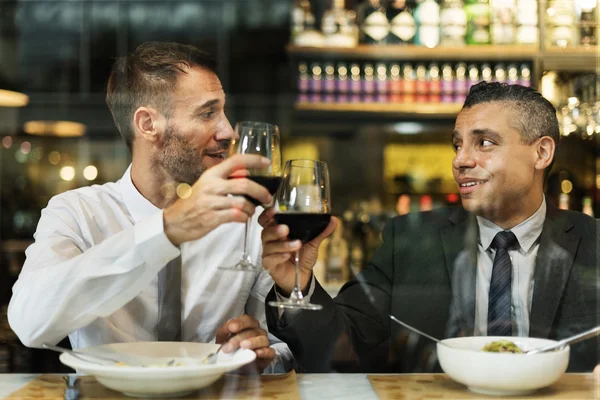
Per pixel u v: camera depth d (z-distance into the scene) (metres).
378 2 2.59
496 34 2.52
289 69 2.56
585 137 2.31
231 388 0.98
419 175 2.60
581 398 0.93
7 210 2.97
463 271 1.43
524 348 1.04
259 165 0.99
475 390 0.97
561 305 1.36
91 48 2.86
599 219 1.41
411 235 1.48
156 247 1.01
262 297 1.38
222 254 1.35
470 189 1.44
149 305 1.29
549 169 1.46
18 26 2.86
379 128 2.60
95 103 2.93
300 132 2.59
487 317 1.39
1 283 2.70
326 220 1.08
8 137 2.95
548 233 1.40
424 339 1.38
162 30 2.59
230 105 2.53
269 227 1.11
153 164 1.38
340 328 1.22
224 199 0.97
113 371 0.89
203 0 2.55
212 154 1.41
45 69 2.89
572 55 2.40
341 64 2.58
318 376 1.10
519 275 1.39
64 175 2.98
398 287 1.44
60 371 1.47
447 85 2.59
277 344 1.23
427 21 2.58
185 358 1.04
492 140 1.43
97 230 1.35
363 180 2.60
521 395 0.94
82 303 1.06
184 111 1.39
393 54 2.58
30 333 1.09
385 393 0.97
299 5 2.56
